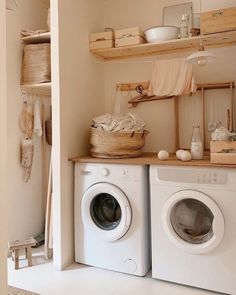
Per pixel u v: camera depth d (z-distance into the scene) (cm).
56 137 224
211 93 254
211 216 196
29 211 279
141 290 194
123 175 213
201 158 212
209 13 225
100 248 224
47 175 298
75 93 244
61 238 224
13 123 258
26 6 271
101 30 288
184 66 246
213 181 185
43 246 272
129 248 213
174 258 200
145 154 260
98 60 283
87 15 262
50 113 301
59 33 221
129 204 211
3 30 88
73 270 223
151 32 246
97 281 206
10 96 253
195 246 191
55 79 223
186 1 262
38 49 254
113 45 259
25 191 273
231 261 183
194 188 191
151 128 278
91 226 225
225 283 185
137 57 281
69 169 235
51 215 242
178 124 265
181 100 265
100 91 287
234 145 181
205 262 190
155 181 204
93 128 235
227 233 183
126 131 227
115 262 219
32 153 270
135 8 283
